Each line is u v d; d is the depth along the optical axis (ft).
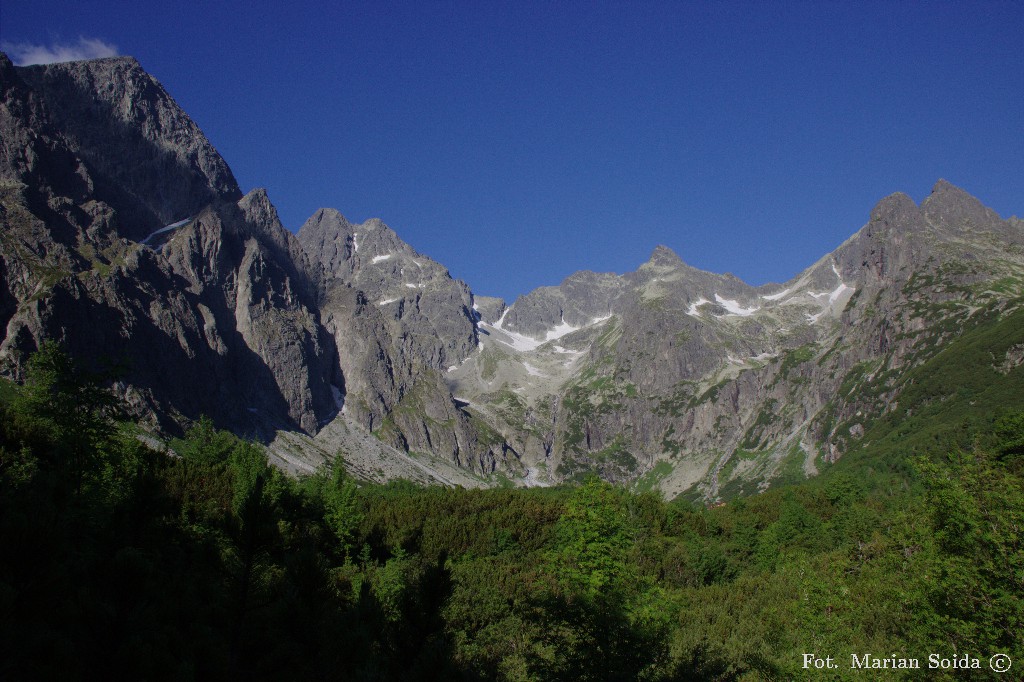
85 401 177.47
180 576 75.25
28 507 63.31
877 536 219.82
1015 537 113.39
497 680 145.28
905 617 151.23
